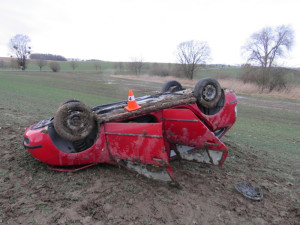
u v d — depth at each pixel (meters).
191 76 46.03
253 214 3.35
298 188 4.29
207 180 4.23
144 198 3.44
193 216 3.18
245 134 8.43
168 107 4.34
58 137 4.01
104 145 3.91
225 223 3.11
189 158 4.58
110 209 3.12
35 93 16.06
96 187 3.59
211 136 4.11
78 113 3.70
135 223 2.91
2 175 3.67
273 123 11.08
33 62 95.06
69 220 2.83
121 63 75.75
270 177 4.68
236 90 25.44
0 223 2.64
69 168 4.05
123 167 4.21
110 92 21.25
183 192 3.72
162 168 3.71
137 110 4.01
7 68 80.00
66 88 22.88
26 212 2.87
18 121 7.39
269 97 21.33
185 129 4.29
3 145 5.02
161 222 2.99
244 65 30.53
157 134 3.49
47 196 3.24
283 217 3.34
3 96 13.06
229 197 3.73
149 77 46.03
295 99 20.41
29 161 4.27
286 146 7.20
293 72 26.28
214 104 5.00
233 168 4.95
